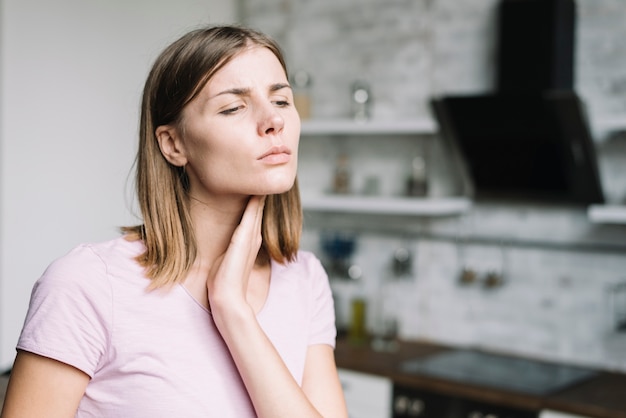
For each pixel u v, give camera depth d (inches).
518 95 117.2
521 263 138.7
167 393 39.6
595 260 131.3
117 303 40.3
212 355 41.2
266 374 40.1
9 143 122.4
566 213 134.0
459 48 143.2
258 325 41.3
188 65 41.0
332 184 160.6
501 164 130.6
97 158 139.4
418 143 149.6
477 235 143.5
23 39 124.2
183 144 42.3
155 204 42.8
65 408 38.9
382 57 152.3
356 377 126.1
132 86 146.6
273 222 47.6
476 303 143.6
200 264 43.4
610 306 129.8
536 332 137.2
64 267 40.4
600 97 129.3
